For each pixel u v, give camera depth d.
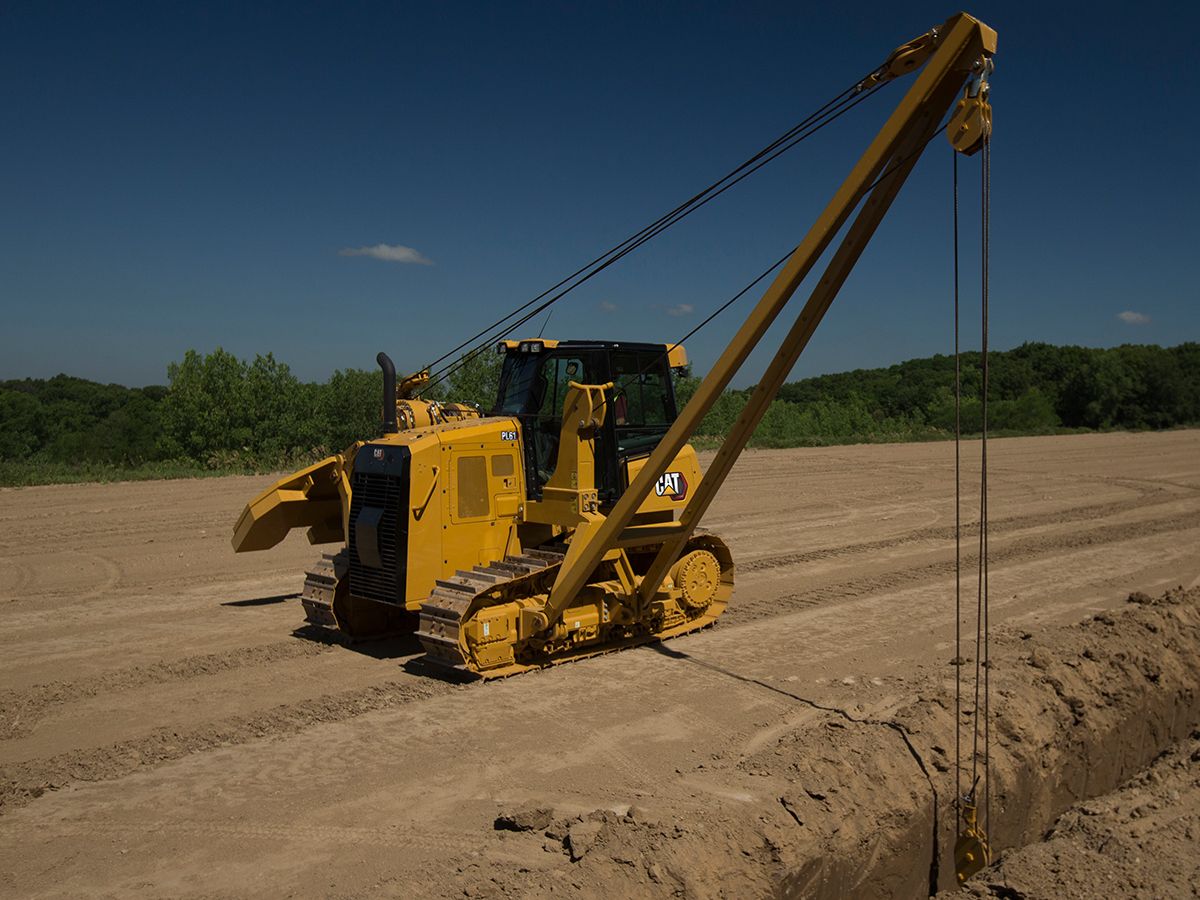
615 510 7.76
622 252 7.81
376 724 7.10
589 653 8.86
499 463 9.04
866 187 6.04
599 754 6.47
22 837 5.35
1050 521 17.58
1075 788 6.62
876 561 13.73
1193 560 13.59
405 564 8.41
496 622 8.16
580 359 9.35
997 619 10.24
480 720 7.18
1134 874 5.12
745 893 4.63
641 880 4.48
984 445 5.43
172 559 13.76
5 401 55.22
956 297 5.31
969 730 6.25
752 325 6.67
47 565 13.31
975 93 5.38
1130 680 7.40
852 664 8.60
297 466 27.12
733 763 6.06
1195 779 6.61
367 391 30.62
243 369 30.27
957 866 5.55
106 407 71.25
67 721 7.23
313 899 4.61
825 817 5.17
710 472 8.09
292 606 11.02
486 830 5.34
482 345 9.47
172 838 5.31
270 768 6.29
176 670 8.48
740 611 10.70
